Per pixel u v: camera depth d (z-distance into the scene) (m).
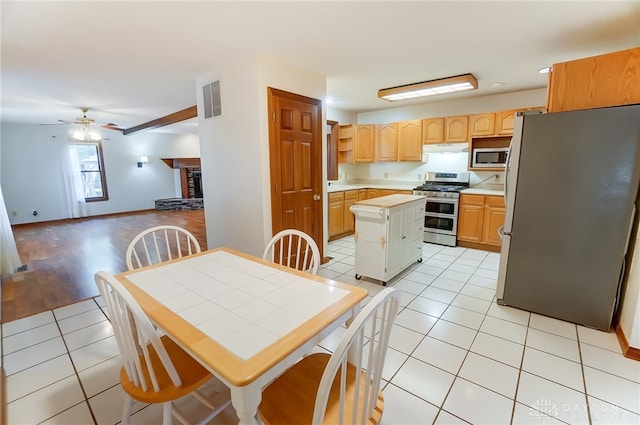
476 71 3.25
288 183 3.14
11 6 1.78
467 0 1.82
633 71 2.00
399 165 5.46
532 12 1.97
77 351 2.06
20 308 2.70
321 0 1.79
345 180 5.74
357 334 0.83
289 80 2.99
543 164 2.29
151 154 8.40
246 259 1.80
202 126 3.44
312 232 3.51
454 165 4.86
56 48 2.43
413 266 3.61
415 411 1.53
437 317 2.44
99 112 5.18
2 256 3.53
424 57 2.81
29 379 1.79
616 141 2.03
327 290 1.35
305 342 0.99
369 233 3.07
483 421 1.47
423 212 3.67
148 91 3.88
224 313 1.15
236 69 2.88
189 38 2.32
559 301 2.37
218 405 1.51
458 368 1.84
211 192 3.47
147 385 1.18
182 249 4.61
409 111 5.19
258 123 2.78
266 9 1.89
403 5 1.86
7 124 6.28
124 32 2.18
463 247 4.40
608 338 2.13
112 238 5.32
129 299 1.02
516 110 4.00
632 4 1.86
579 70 2.16
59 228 6.17
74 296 2.95
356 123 5.80
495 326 2.30
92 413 1.55
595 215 2.15
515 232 2.48
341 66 3.06
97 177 7.66
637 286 1.89
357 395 0.90
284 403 1.11
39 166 6.70
